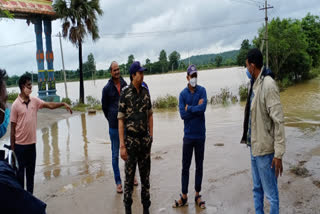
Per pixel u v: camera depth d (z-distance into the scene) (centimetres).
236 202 402
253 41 3397
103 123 1370
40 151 816
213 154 655
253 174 330
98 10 2362
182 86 4628
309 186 436
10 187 129
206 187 464
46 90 2253
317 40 3959
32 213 133
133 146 358
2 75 158
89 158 709
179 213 379
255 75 316
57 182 533
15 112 412
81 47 2419
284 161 564
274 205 300
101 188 489
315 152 614
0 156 146
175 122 1288
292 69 3409
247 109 334
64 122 1450
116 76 471
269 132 301
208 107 1827
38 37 2181
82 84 2478
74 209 409
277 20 3192
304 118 1106
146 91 371
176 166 585
